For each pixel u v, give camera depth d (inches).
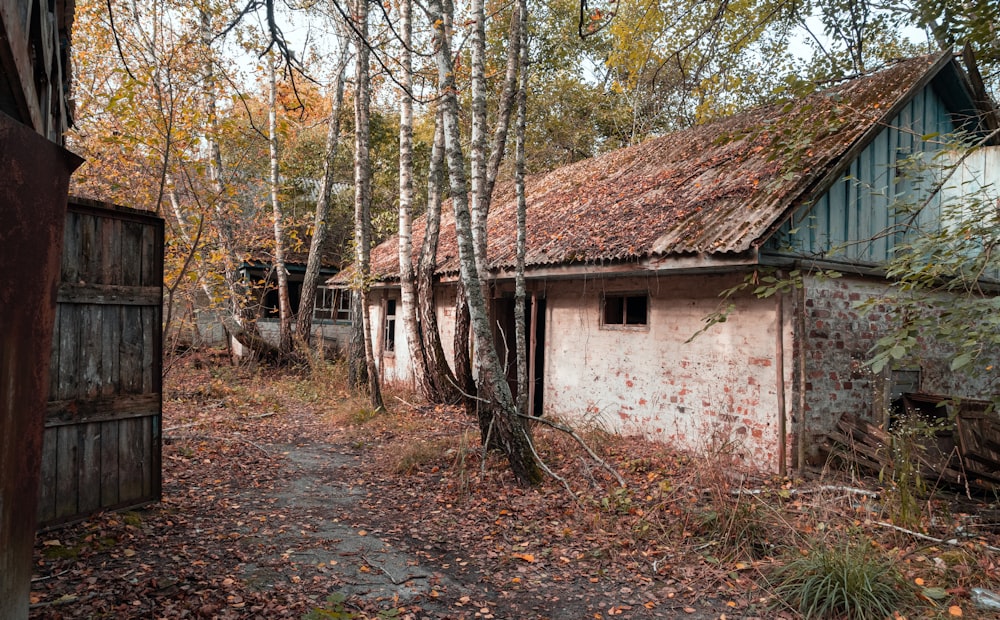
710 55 259.0
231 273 569.3
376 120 894.4
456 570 174.1
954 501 234.7
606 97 910.4
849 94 342.0
